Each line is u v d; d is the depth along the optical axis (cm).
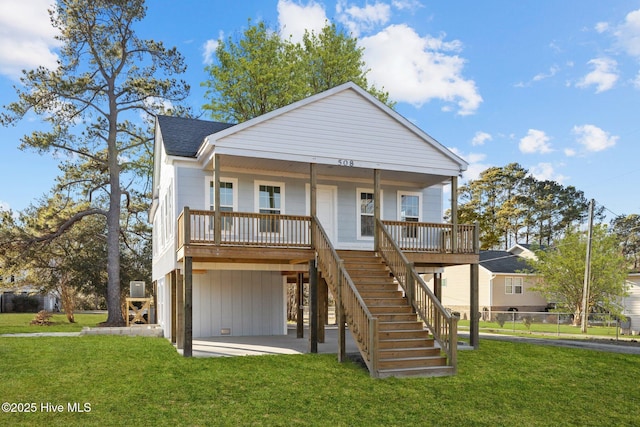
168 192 1623
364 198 1683
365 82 2998
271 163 1414
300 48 2894
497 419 769
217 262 1338
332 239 1619
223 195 1489
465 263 1438
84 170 2695
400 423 724
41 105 2275
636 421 795
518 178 5616
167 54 2455
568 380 1033
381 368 991
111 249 2289
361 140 1409
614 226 5762
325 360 1101
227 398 796
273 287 1727
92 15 2306
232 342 1443
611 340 1752
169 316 1608
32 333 1783
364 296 1193
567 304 2780
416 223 1432
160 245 1962
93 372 941
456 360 1025
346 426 698
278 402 787
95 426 650
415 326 1140
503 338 1758
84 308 4266
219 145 1246
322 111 1371
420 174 1559
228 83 2825
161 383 867
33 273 2753
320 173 1577
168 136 1551
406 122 1459
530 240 5822
